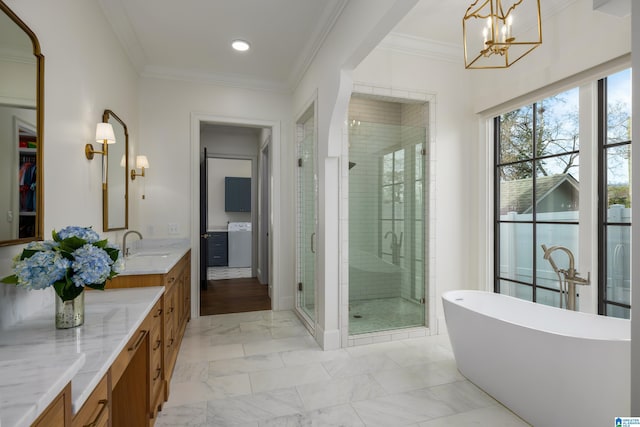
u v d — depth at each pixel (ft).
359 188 10.14
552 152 8.36
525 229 9.18
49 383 2.25
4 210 3.90
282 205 12.81
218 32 9.17
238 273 20.48
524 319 7.95
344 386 7.21
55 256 3.78
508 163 9.69
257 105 12.44
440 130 10.31
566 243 8.06
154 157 11.30
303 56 10.41
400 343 9.60
